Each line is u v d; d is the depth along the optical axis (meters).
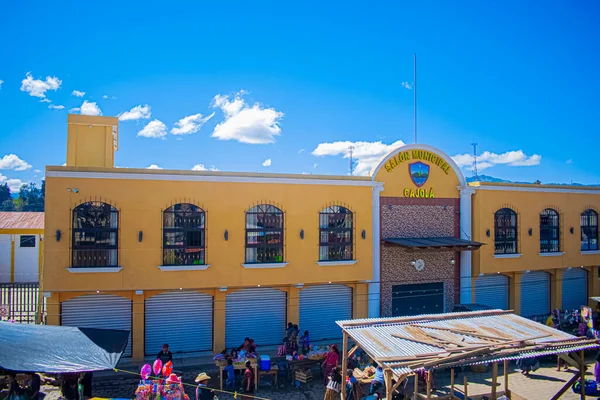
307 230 21.92
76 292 19.30
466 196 25.30
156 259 19.81
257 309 21.77
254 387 17.66
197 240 20.45
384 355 12.55
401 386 16.69
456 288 25.27
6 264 33.50
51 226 18.77
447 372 19.72
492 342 13.50
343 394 14.88
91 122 22.58
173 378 14.51
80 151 22.48
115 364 13.89
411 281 24.30
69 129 22.48
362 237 22.83
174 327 20.66
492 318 16.17
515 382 18.58
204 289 20.92
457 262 25.45
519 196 26.16
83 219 19.22
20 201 100.56
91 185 19.22
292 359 18.58
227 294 21.31
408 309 24.17
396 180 24.03
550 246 27.08
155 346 20.41
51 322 19.05
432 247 22.14
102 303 19.81
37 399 14.62
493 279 26.31
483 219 25.17
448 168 25.20
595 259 28.20
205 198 20.50
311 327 22.62
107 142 22.75
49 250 18.75
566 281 28.34
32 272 33.91
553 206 27.12
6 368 12.84
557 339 13.97
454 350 12.67
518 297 26.50
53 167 18.86
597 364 17.06
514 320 15.98
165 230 20.05
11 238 33.62
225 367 17.53
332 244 22.47
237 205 20.91
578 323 25.77
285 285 21.97
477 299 25.77
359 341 13.77
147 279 19.70
